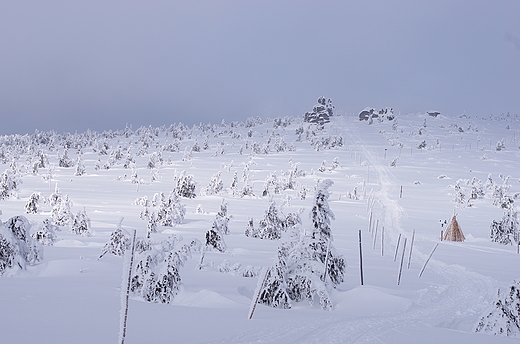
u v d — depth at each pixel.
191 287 10.07
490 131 176.62
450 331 7.65
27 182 66.88
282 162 105.06
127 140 168.88
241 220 36.66
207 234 17.92
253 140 155.62
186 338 5.95
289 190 69.75
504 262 20.53
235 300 9.05
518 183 81.06
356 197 60.22
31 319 6.09
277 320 7.63
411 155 117.44
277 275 9.58
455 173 90.50
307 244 10.44
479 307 10.68
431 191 68.94
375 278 14.23
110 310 7.13
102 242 19.56
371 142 142.75
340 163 103.06
